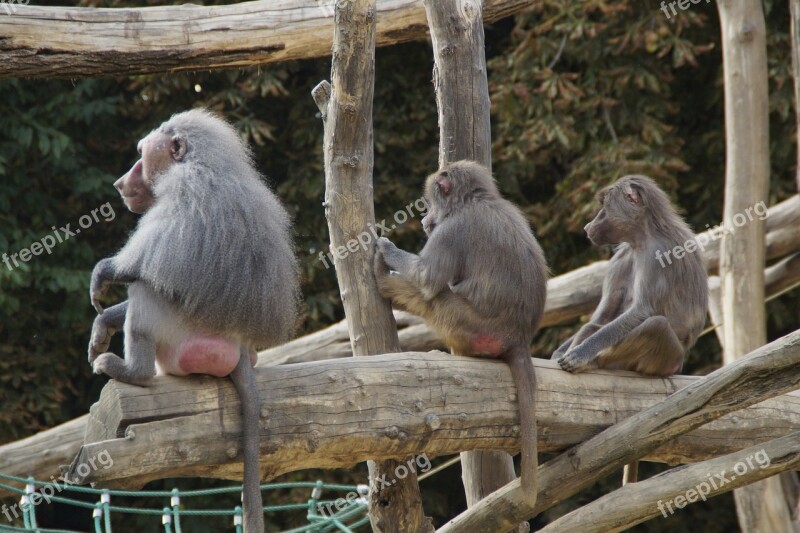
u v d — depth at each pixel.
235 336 10.10
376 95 31.08
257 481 10.06
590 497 29.36
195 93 29.91
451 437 11.76
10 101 27.56
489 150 14.84
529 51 29.31
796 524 19.20
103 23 15.35
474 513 12.91
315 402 10.88
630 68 29.09
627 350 13.34
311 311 28.78
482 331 12.35
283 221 10.77
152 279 9.72
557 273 30.14
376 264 13.07
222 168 10.33
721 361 29.30
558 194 29.41
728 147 20.56
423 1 15.68
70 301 27.95
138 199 10.96
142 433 9.76
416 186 30.31
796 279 21.05
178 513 15.20
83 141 29.81
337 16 12.28
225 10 16.22
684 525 29.53
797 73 18.41
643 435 12.02
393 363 11.61
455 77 14.66
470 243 12.58
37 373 28.09
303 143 30.03
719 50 30.83
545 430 12.49
